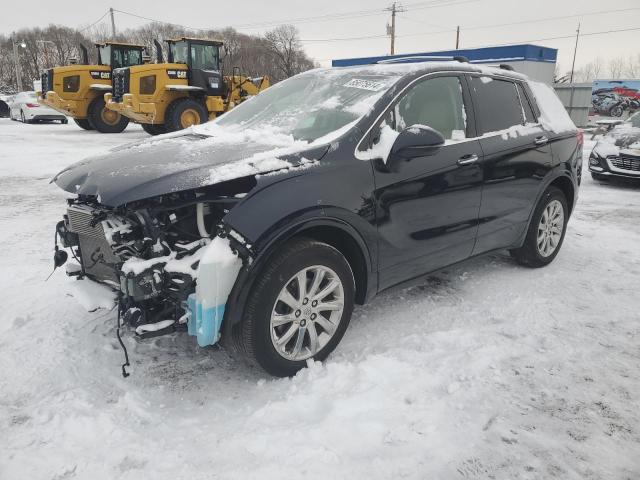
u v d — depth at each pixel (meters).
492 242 4.01
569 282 4.28
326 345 2.94
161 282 2.52
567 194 4.86
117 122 18.56
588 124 28.27
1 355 2.99
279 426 2.38
